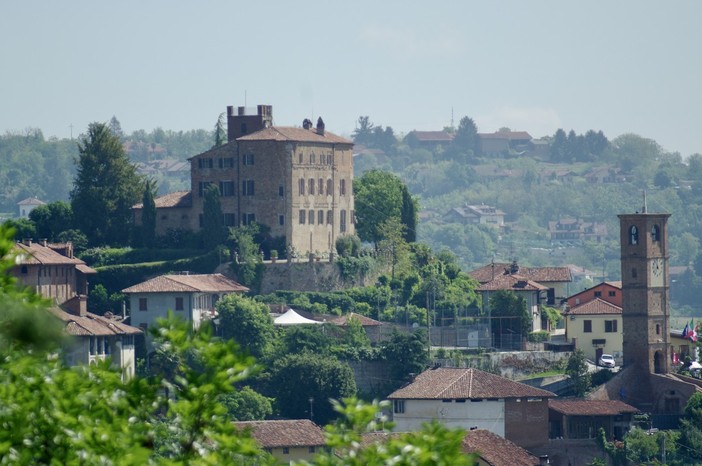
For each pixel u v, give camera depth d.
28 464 106.19
